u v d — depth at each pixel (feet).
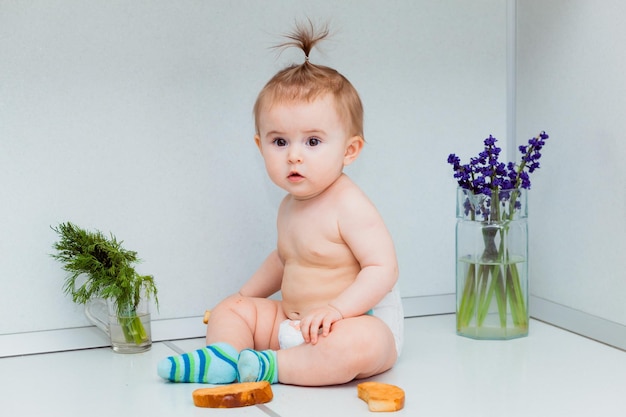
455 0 5.48
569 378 3.99
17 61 4.55
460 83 5.54
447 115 5.52
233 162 5.04
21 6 4.53
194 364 3.94
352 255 4.26
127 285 4.41
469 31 5.53
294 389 3.84
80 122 4.69
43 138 4.62
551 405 3.58
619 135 4.64
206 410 3.55
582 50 4.91
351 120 4.25
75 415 3.52
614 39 4.65
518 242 4.77
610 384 3.89
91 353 4.62
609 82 4.70
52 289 4.69
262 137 4.24
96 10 4.67
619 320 4.65
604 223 4.76
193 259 4.99
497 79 5.63
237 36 4.98
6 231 4.59
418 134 5.45
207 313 4.61
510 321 4.77
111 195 4.78
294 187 4.17
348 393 3.77
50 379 4.09
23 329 4.65
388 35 5.32
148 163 4.85
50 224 4.66
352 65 5.24
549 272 5.27
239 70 5.00
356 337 3.79
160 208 4.89
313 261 4.28
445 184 5.56
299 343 4.10
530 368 4.16
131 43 4.75
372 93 5.30
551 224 5.24
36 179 4.62
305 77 4.17
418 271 5.52
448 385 3.88
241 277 5.11
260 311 4.47
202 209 4.99
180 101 4.89
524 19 5.47
